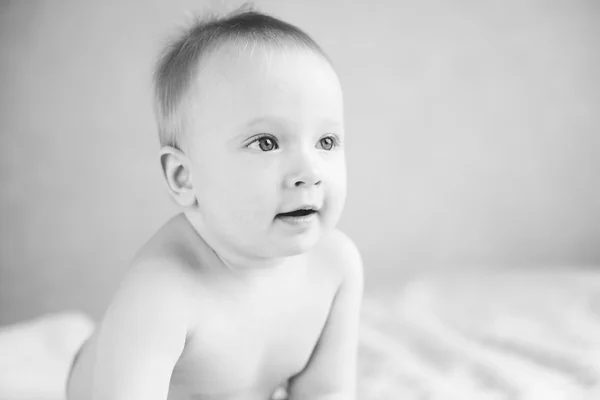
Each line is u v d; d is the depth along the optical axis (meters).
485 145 1.96
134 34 1.76
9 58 1.74
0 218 1.77
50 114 1.76
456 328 1.29
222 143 0.53
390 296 1.56
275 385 0.67
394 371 1.04
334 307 0.66
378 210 1.92
